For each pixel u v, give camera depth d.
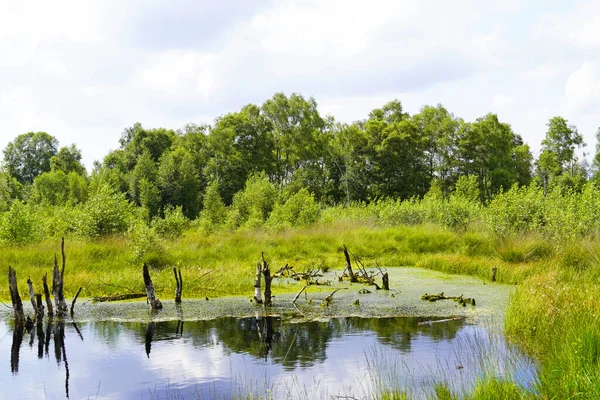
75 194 55.44
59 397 6.07
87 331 8.95
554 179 57.03
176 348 7.86
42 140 88.50
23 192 56.59
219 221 34.97
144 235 16.08
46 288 9.91
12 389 6.38
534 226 16.91
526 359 6.80
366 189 62.75
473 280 13.57
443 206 24.95
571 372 5.46
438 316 9.55
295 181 60.84
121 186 56.00
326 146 64.19
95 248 16.45
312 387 6.15
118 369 7.00
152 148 71.69
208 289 12.60
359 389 6.04
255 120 65.00
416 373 6.45
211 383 6.40
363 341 7.98
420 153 66.25
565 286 8.98
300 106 63.88
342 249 19.12
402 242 19.75
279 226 25.34
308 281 13.72
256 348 7.78
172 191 53.69
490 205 18.89
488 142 65.25
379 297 11.54
